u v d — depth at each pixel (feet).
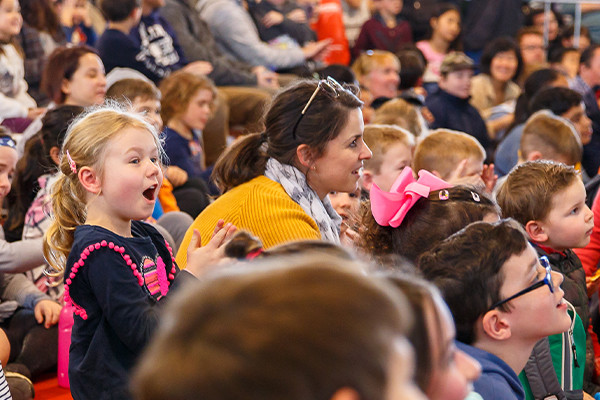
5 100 12.68
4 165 8.48
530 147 11.69
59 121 9.88
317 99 6.70
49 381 9.31
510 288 4.61
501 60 19.42
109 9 14.75
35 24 14.60
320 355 1.51
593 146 17.08
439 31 21.86
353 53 21.80
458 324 4.66
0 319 9.13
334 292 1.59
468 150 9.16
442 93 16.83
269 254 2.92
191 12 17.19
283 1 19.42
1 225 10.01
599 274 8.75
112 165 5.64
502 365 4.59
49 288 9.57
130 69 14.15
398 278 2.63
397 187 6.24
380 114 13.05
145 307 5.30
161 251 6.05
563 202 7.33
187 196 12.07
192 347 1.57
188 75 13.30
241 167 6.91
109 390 5.35
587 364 7.77
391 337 1.58
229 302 1.60
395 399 1.56
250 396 1.50
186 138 13.21
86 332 5.50
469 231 4.81
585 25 24.59
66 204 5.94
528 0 24.36
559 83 16.67
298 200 6.73
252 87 17.16
